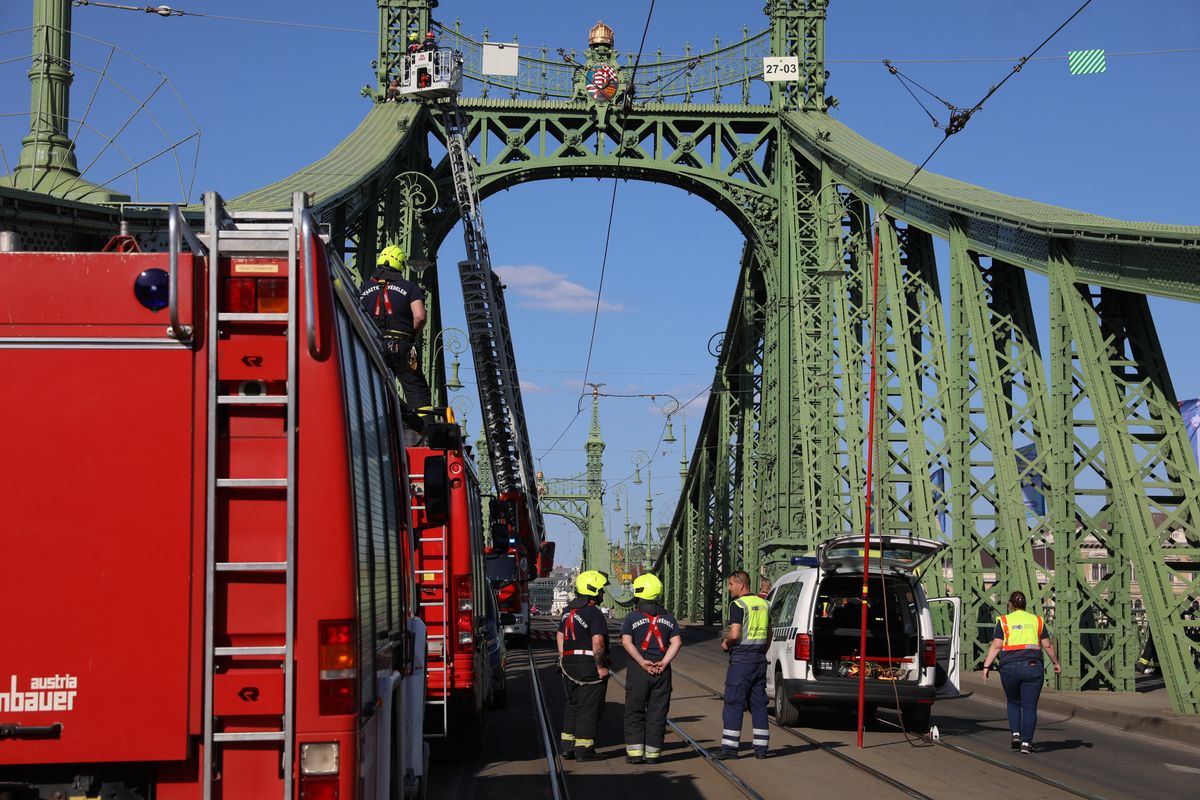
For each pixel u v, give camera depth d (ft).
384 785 20.81
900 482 102.27
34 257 16.24
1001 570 86.74
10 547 15.78
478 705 44.75
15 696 15.57
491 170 131.34
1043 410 84.53
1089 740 53.52
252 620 16.19
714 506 188.44
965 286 87.61
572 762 43.98
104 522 15.94
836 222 120.88
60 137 45.29
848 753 46.37
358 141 116.57
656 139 135.23
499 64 132.67
